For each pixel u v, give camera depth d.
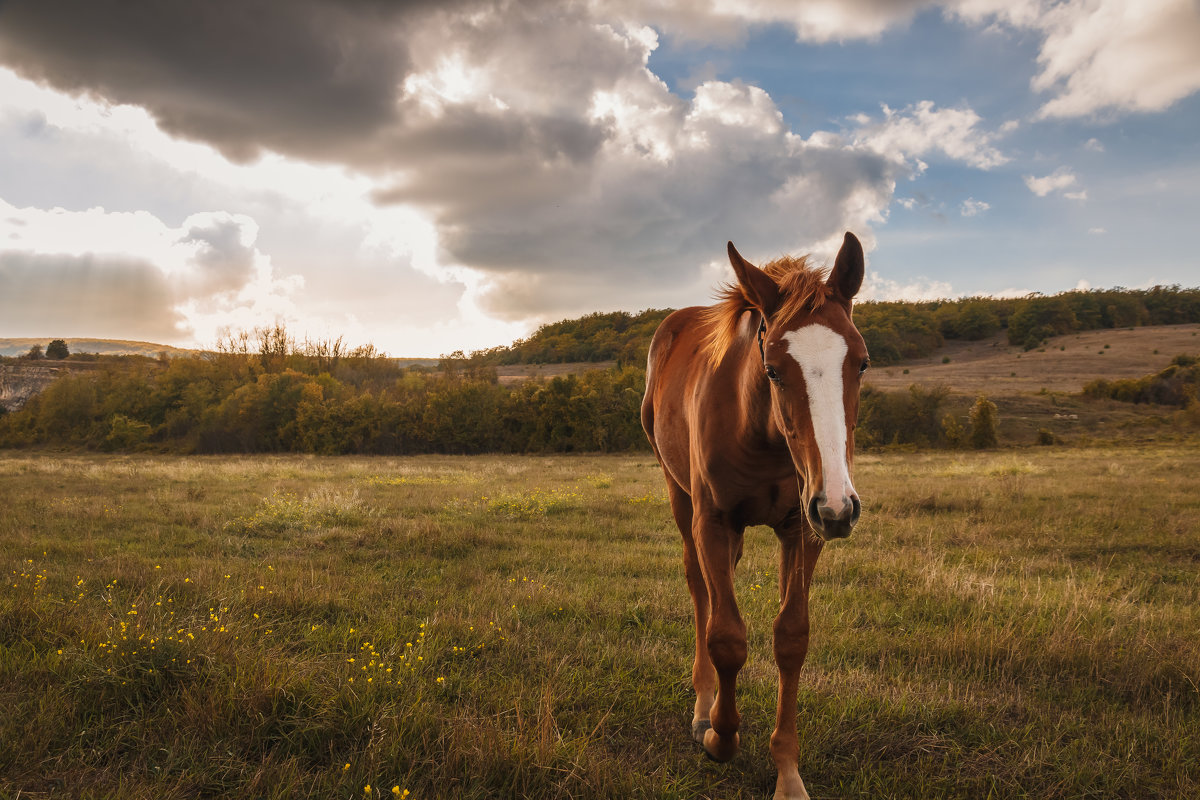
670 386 3.39
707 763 2.72
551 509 11.15
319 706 2.89
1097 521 9.12
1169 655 3.68
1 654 3.40
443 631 4.18
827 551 7.08
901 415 48.41
